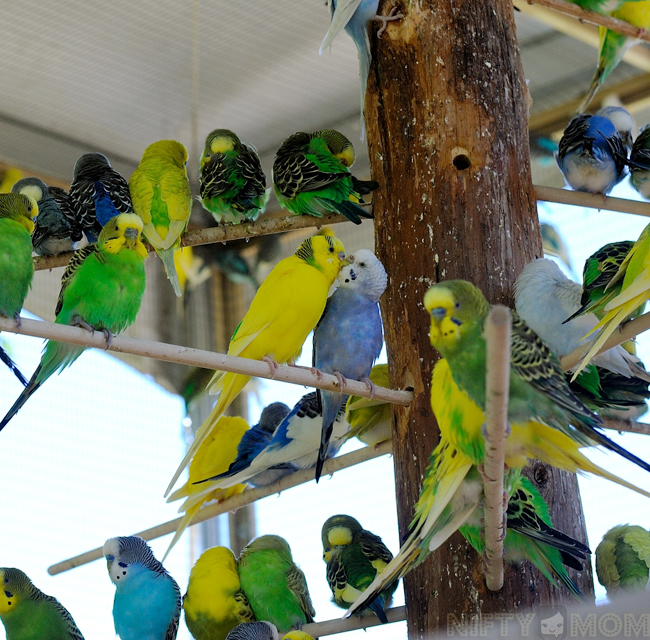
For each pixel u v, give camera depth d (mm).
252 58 5695
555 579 3436
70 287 3861
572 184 4691
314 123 6324
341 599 4352
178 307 6996
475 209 3867
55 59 5539
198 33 5461
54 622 4410
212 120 6230
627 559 4164
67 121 6023
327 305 4074
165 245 4785
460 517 2742
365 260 3979
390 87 4148
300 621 4520
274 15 5375
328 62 5754
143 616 4375
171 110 6078
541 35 5863
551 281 3744
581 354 3316
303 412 4652
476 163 3936
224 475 4555
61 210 4914
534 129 6332
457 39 4094
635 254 3238
